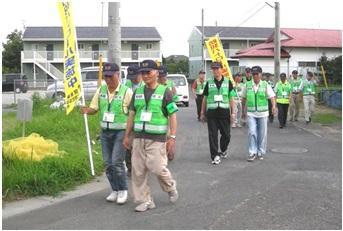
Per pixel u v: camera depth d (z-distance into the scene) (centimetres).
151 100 665
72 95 880
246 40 6097
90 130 1269
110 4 1211
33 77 5216
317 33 4953
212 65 1031
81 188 795
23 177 752
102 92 722
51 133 1223
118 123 707
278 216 645
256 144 1056
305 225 611
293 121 1906
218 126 1044
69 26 877
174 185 699
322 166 983
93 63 5478
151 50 5622
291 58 4772
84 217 646
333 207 686
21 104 995
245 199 727
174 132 672
